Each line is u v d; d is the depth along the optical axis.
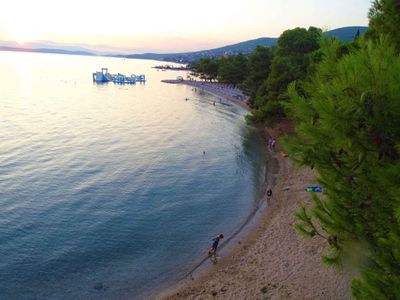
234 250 25.41
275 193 35.78
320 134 6.84
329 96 5.99
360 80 5.46
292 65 55.47
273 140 53.72
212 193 37.78
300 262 22.20
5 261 24.45
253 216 31.45
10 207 33.22
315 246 23.69
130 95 135.50
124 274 23.38
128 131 70.50
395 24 10.24
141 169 45.66
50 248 26.38
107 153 53.31
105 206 34.09
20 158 49.34
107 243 27.33
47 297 21.00
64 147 56.31
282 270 21.75
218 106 105.88
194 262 24.64
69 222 30.61
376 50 5.78
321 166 7.41
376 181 6.37
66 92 140.25
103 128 72.94
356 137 6.00
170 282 22.34
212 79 178.50
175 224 30.64
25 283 22.23
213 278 22.14
